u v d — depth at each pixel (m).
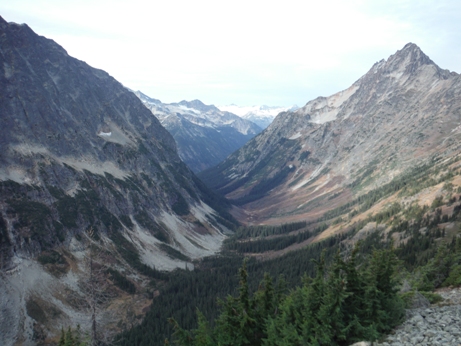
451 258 46.44
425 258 78.00
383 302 29.70
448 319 26.98
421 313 30.11
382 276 31.02
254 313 34.19
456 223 95.56
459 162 156.75
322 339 27.42
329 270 32.12
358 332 28.19
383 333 28.16
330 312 28.61
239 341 32.16
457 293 36.50
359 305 30.02
